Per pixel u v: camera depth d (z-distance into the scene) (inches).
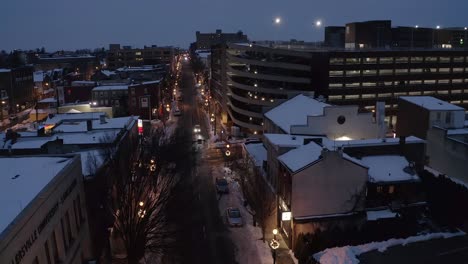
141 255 1392.7
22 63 7504.9
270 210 1643.7
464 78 3961.6
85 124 2363.4
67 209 1107.9
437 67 3865.7
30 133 2182.6
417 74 3821.4
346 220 1407.5
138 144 2488.9
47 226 939.3
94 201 1395.2
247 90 3607.3
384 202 1467.8
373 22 5137.8
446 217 1540.4
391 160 1544.0
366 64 3663.9
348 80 3639.3
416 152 1588.3
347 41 5462.6
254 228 1640.0
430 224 1521.9
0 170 1148.5
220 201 1924.2
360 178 1398.9
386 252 1272.1
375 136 1921.8
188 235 1583.4
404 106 2518.5
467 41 5590.6
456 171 1899.6
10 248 739.4
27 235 820.6
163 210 1640.0
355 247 1289.4
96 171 1457.9
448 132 2108.8
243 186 1916.8
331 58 3565.5
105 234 1557.6
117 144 1811.0
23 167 1167.6
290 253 1437.0
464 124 2297.0
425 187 1587.1
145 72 5570.9
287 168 1434.5
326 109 1868.8
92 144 1839.3
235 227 1648.6
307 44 5359.3
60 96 4079.7
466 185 1700.3
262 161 1998.0
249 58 3683.6
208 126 3843.5
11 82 4424.2
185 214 1769.2
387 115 3806.6
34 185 1022.4
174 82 7047.2
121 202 1439.5
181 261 1405.0
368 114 1904.5
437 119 2242.9
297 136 1828.2
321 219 1393.9
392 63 3735.2
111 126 2276.1
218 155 2775.6
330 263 1189.1
